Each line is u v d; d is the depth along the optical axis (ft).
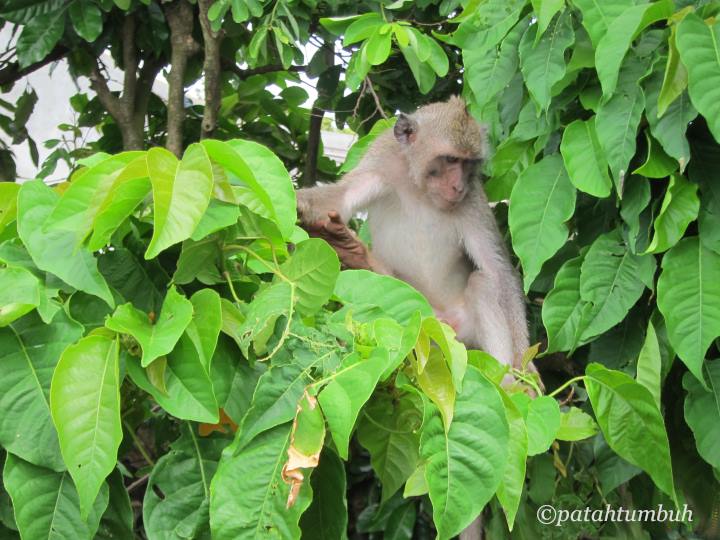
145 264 8.98
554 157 12.35
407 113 18.76
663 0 10.76
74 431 7.27
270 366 8.11
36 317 7.99
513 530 12.07
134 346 7.94
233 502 7.68
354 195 17.58
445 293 18.21
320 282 8.67
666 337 11.95
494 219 18.03
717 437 11.50
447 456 8.33
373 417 9.12
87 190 7.92
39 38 17.42
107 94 19.52
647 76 11.18
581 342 11.89
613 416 10.34
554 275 13.79
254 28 18.62
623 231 12.03
